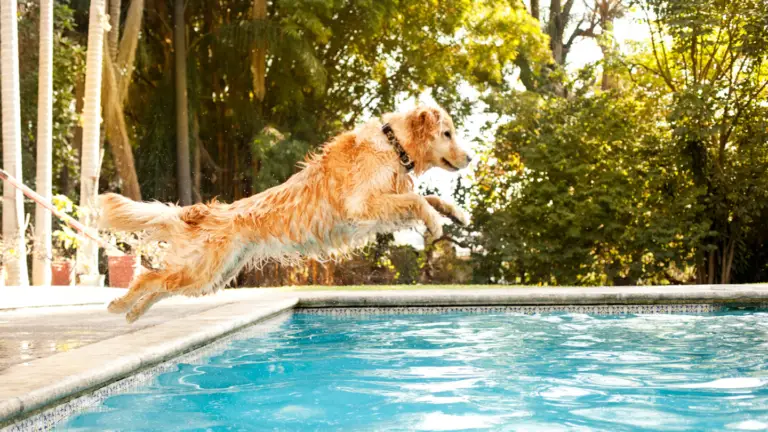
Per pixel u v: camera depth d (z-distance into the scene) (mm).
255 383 3893
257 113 16484
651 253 14266
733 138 14750
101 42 12172
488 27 16875
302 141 15828
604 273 14656
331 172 4410
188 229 4531
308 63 15070
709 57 15188
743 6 14023
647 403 3365
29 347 4188
